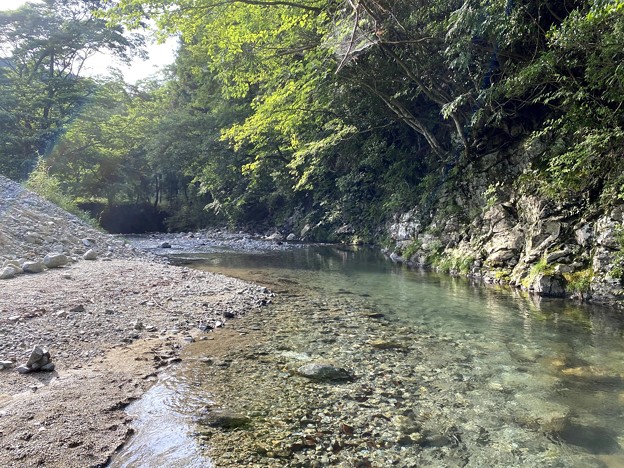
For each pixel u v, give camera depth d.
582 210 10.27
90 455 3.42
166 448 3.60
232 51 15.63
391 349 6.32
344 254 20.22
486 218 13.84
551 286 9.96
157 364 5.53
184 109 37.00
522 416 4.24
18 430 3.70
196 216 39.19
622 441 3.75
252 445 3.69
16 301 7.39
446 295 10.32
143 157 38.59
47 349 5.73
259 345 6.48
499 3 9.90
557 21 10.89
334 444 3.72
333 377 5.21
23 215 13.78
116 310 7.75
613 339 6.64
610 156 9.17
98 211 38.81
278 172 29.75
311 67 16.52
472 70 13.74
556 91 10.40
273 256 19.19
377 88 17.33
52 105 34.53
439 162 18.59
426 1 13.55
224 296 9.67
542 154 12.34
